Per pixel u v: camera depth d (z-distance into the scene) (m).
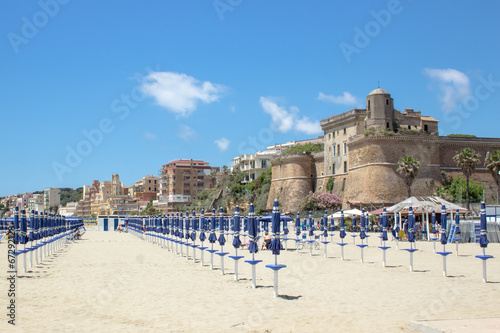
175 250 43.72
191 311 15.33
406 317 13.96
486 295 17.61
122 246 52.22
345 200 98.94
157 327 13.19
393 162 90.62
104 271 26.75
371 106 96.50
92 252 42.38
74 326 13.31
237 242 22.58
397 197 89.19
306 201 104.38
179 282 21.95
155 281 22.42
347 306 15.73
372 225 76.56
